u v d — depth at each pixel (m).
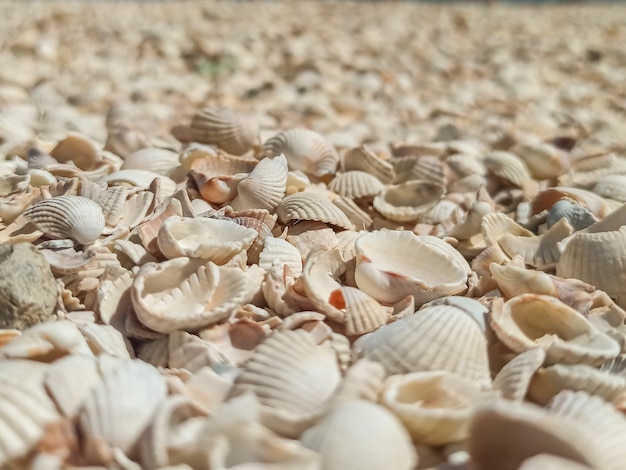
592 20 0.85
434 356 0.16
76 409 0.14
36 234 0.20
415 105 0.46
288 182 0.25
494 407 0.12
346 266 0.20
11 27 0.61
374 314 0.18
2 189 0.23
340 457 0.13
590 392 0.16
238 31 0.65
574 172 0.32
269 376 0.15
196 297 0.18
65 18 0.66
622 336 0.18
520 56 0.63
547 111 0.45
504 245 0.23
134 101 0.44
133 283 0.18
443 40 0.68
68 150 0.28
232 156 0.27
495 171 0.30
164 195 0.24
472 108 0.48
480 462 0.13
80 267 0.19
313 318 0.17
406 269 0.20
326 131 0.38
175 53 0.56
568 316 0.17
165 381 0.15
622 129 0.42
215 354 0.17
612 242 0.20
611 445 0.14
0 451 0.13
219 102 0.44
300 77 0.51
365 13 0.82
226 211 0.22
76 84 0.48
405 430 0.14
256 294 0.19
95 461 0.13
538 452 0.13
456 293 0.19
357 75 0.53
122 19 0.69
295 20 0.73
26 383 0.14
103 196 0.22
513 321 0.18
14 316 0.17
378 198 0.26
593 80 0.56
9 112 0.38
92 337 0.17
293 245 0.22
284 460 0.12
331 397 0.14
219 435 0.13
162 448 0.13
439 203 0.26
